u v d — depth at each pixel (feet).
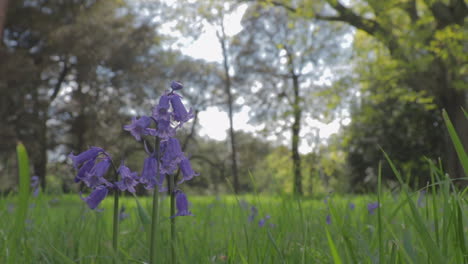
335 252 4.29
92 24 118.83
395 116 83.61
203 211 18.30
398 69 68.85
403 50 63.52
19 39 122.83
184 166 6.19
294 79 127.24
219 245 10.52
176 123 5.75
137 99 131.64
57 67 126.72
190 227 12.91
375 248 7.15
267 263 7.36
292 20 83.35
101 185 6.12
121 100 132.46
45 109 115.65
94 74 124.67
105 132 124.47
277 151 124.67
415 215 4.89
